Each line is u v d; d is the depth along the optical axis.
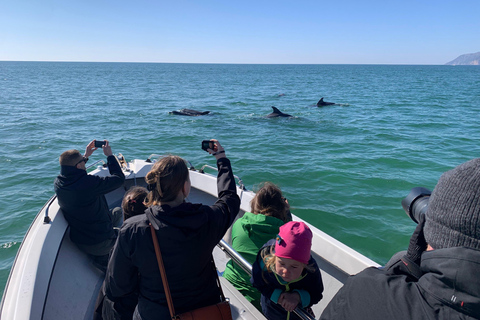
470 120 19.50
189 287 2.17
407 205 2.00
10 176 10.09
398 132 15.91
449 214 1.27
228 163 2.69
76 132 16.02
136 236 2.06
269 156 11.63
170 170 2.06
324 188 8.69
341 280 3.71
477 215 1.19
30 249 3.44
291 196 8.18
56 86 50.00
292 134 15.55
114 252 2.14
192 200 5.75
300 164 10.66
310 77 91.31
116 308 2.66
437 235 1.33
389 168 10.34
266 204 3.18
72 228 4.11
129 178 5.90
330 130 16.55
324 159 11.21
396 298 1.38
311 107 26.45
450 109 24.59
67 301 3.42
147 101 30.38
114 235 4.39
